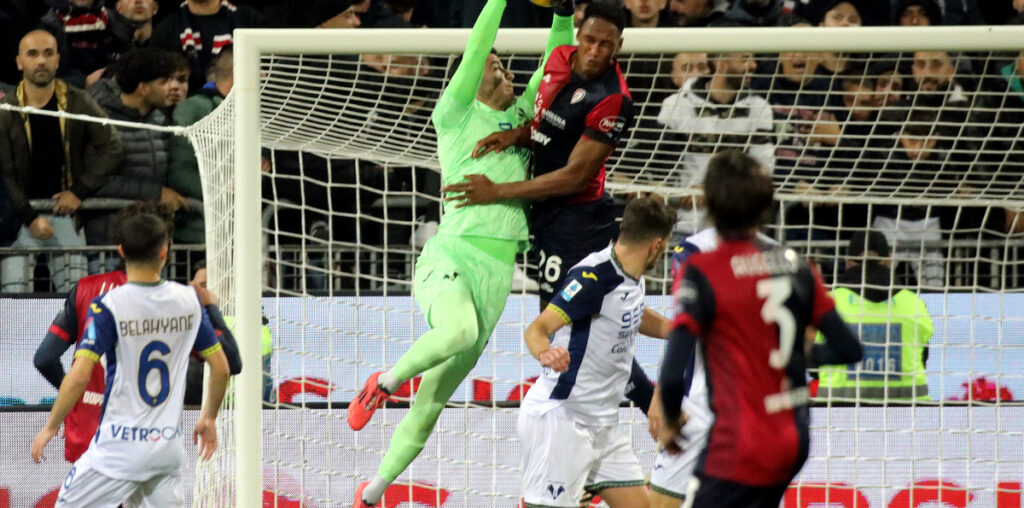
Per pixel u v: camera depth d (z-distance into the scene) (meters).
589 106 16.28
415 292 17.11
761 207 12.41
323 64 21.36
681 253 15.91
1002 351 22.42
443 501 21.11
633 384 18.61
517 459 21.28
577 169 16.30
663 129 20.73
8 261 25.31
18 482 21.78
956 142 21.56
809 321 12.51
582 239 17.03
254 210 17.53
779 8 29.14
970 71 23.50
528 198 16.67
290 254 26.25
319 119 19.86
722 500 12.23
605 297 16.16
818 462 21.34
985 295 22.50
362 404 16.28
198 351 16.41
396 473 17.53
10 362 22.80
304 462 19.33
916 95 21.11
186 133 20.14
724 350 12.40
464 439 21.14
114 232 16.27
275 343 19.72
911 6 29.33
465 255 16.72
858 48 17.52
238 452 17.58
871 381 21.86
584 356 16.38
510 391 21.77
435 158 21.08
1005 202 21.91
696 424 16.28
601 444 16.95
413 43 17.45
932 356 22.45
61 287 25.58
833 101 23.14
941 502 21.47
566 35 17.12
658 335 17.78
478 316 16.94
